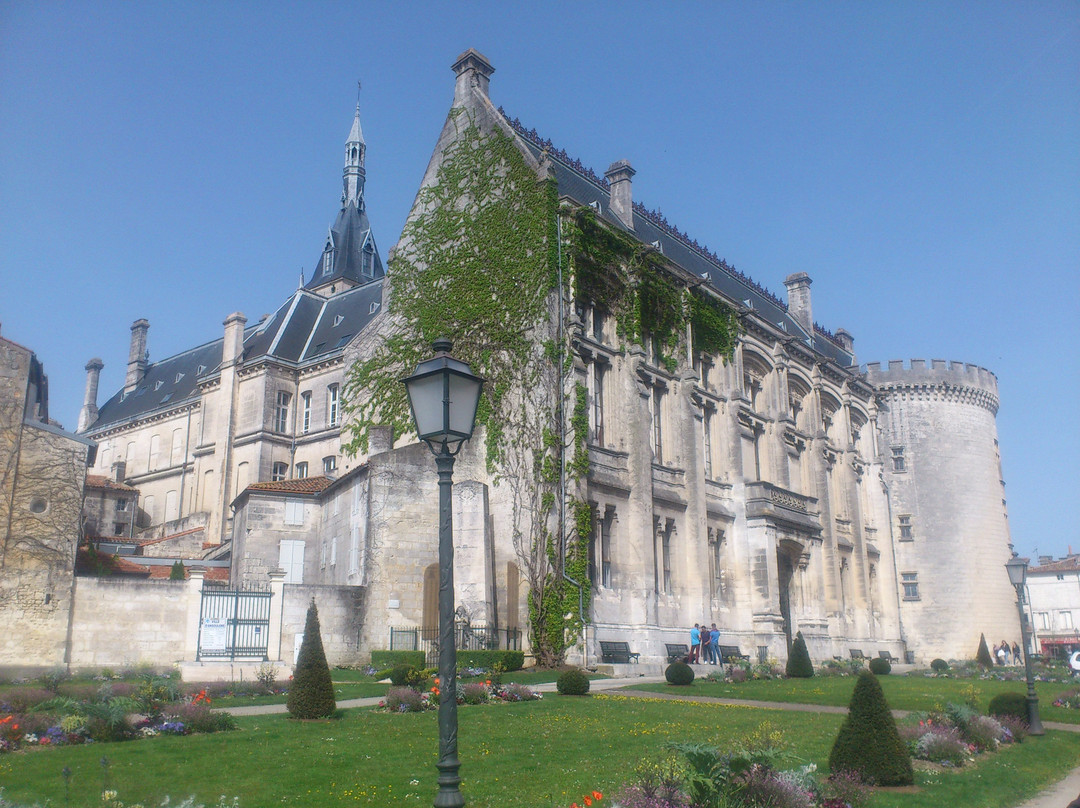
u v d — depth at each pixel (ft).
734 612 146.41
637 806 39.22
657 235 167.02
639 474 127.34
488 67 149.48
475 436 125.80
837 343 232.94
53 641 95.14
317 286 296.92
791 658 123.85
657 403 141.28
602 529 123.13
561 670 106.93
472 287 133.59
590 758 53.57
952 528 212.64
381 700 75.66
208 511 187.11
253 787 45.68
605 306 134.10
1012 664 199.72
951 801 47.96
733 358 157.99
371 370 145.28
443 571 32.40
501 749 55.67
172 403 217.15
